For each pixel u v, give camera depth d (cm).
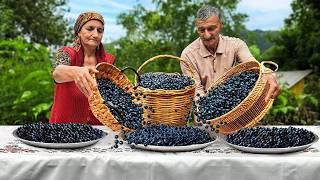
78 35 391
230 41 432
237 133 311
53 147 299
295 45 2270
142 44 1082
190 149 295
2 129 351
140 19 1257
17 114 695
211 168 281
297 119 712
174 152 294
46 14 1864
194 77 363
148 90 329
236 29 1373
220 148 305
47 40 1884
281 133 308
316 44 2152
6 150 296
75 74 316
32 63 876
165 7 1286
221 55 427
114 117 318
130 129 320
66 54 385
